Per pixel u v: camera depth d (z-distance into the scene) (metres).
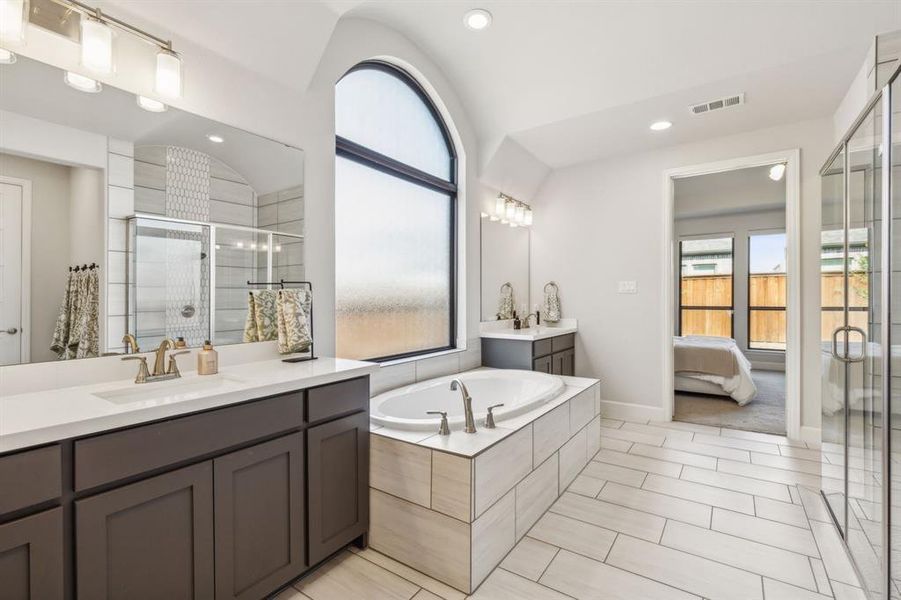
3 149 1.33
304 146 2.22
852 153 1.86
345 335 2.71
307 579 1.75
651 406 3.88
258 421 1.48
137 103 1.62
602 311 4.12
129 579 1.16
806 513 2.23
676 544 1.97
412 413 2.72
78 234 1.48
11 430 0.99
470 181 3.61
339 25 2.40
